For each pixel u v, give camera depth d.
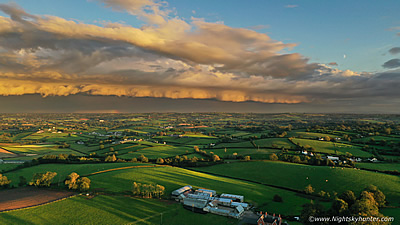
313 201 108.81
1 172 152.12
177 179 139.88
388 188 120.25
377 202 99.00
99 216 92.12
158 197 111.44
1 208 98.56
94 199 108.62
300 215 88.00
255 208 100.56
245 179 148.38
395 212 92.81
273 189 127.88
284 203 106.06
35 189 122.50
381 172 153.00
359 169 152.88
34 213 94.31
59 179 137.62
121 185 127.31
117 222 87.62
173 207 101.19
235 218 90.31
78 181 123.38
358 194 114.88
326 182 132.25
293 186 131.38
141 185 125.88
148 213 95.06
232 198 108.44
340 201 88.94
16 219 89.31
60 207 100.00
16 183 131.38
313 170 152.38
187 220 89.06
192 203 102.06
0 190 121.06
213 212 95.31
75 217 91.25
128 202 105.75
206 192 113.75
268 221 85.12
